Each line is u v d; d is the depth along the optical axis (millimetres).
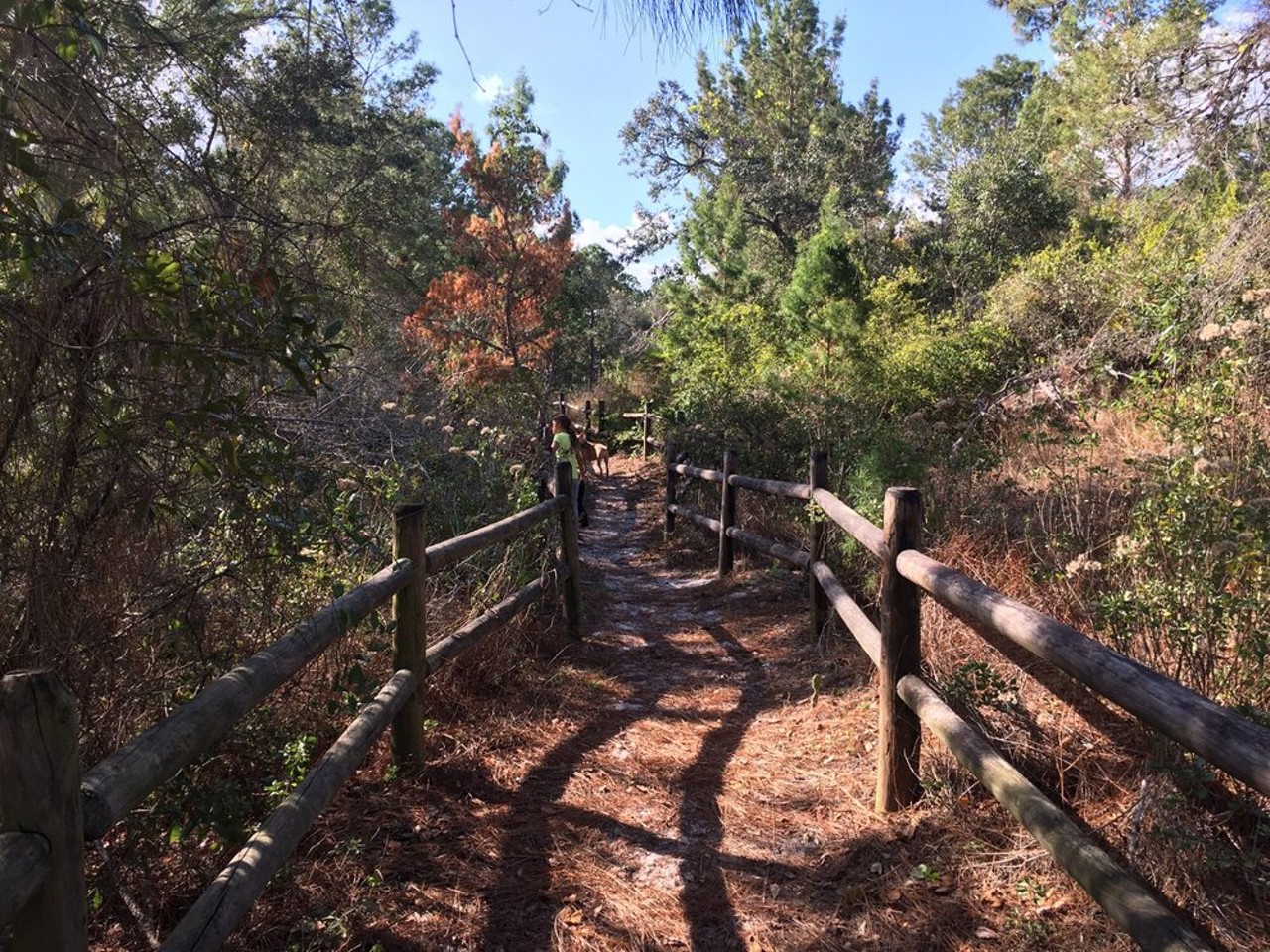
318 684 3688
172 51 2758
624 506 13547
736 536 7238
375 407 6109
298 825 2250
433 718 4191
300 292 3051
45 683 1301
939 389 10281
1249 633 2826
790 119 29953
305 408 4035
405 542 3475
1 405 2217
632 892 2906
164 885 2713
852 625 3854
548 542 5773
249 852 2053
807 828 3299
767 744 4145
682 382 15242
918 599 3191
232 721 1972
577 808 3467
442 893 2822
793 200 25828
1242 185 7992
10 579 2303
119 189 2477
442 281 15320
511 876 2961
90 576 2426
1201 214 9828
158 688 2762
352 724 2893
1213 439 4113
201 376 2469
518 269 15664
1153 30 9594
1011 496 5484
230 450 2340
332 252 3672
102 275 2223
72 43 2205
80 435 2340
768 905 2824
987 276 21328
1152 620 3037
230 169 2943
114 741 2582
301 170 3969
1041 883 2678
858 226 24891
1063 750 3098
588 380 28094
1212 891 2406
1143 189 10477
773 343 13961
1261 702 2809
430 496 6184
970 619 3732
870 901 2775
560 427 11094
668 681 5219
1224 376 4355
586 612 6777
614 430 20641
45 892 1319
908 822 3154
